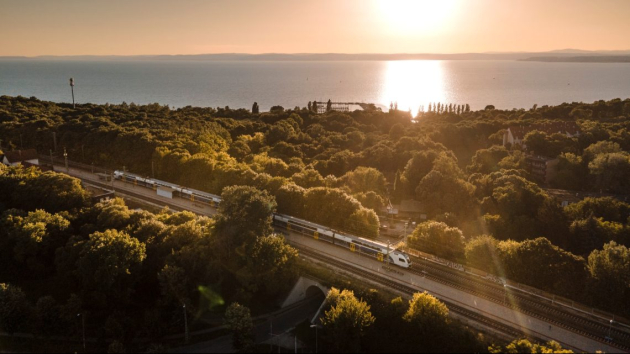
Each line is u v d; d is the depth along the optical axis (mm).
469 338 86125
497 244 115562
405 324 90938
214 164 182125
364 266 115375
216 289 107250
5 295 97000
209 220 127188
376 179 180625
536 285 104875
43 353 93312
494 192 163250
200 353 94625
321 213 139875
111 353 89938
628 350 83375
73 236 117062
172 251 109812
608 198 160875
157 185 179875
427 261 119250
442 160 178750
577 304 97062
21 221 121375
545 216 146375
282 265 109250
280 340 98250
